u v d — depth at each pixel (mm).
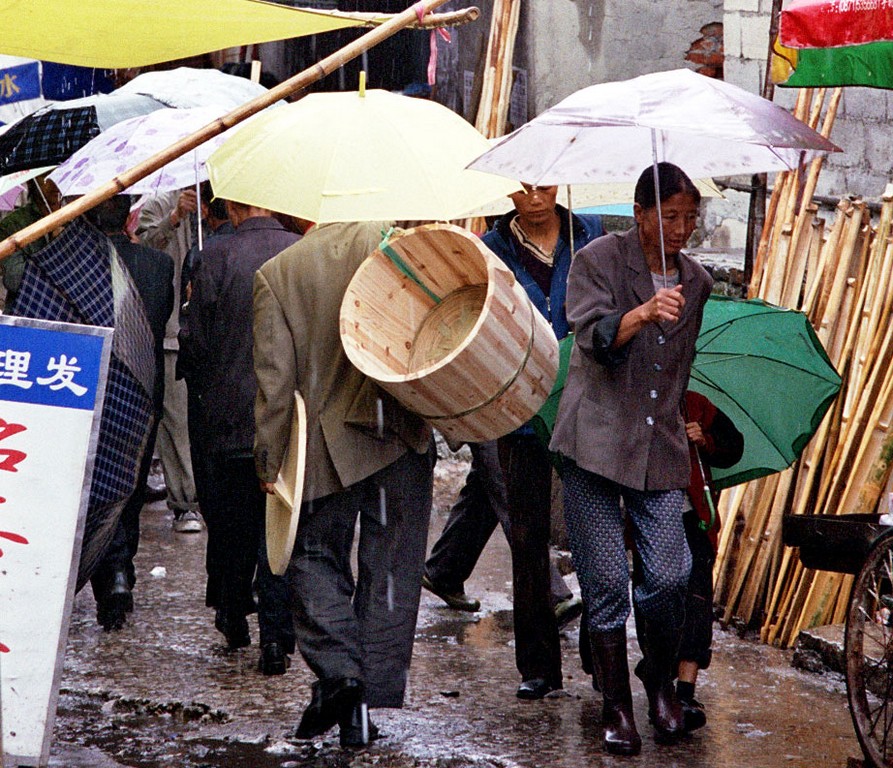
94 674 13281
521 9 23094
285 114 11031
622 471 10984
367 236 11305
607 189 15805
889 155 18078
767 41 20891
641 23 23375
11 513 9836
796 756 11289
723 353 12453
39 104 19953
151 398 11820
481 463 14320
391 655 11422
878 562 10641
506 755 11234
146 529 19641
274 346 11086
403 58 27938
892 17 11047
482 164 10820
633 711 11805
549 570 12766
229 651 14094
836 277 14438
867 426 13742
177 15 12305
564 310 12859
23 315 11281
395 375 10742
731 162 11602
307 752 11320
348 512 11289
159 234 18484
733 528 15156
